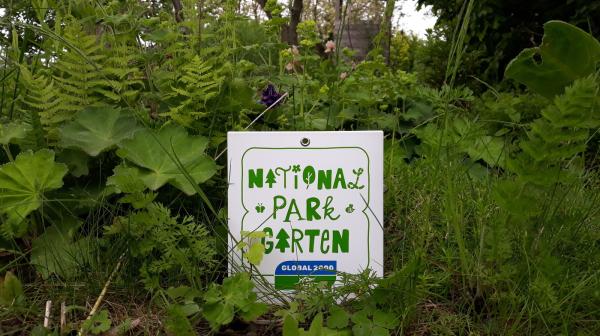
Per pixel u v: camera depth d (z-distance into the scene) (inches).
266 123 68.9
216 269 45.2
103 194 48.1
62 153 50.7
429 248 51.1
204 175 47.8
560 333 39.9
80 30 55.8
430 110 96.0
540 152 39.1
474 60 157.6
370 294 41.3
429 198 50.0
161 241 43.1
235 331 40.9
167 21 63.6
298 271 44.6
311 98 86.0
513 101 90.4
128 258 45.3
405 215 54.7
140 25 64.9
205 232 43.6
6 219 46.1
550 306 39.0
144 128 50.0
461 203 50.4
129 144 47.6
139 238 44.1
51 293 43.2
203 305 38.8
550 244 43.7
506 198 40.9
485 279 42.0
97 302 41.3
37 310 41.9
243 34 83.9
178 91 54.0
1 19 58.5
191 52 60.2
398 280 40.7
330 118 83.5
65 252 46.6
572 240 47.1
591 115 38.3
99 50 62.3
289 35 133.2
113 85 55.9
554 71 47.3
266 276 44.4
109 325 39.6
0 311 41.1
